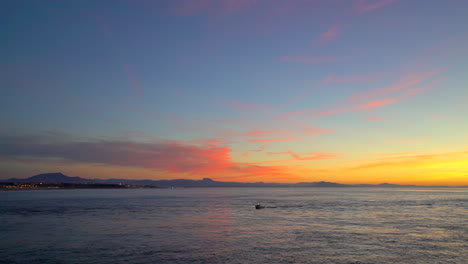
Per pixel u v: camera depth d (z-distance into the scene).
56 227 67.94
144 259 41.59
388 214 94.44
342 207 121.31
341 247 48.12
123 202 155.50
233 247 48.25
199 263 39.88
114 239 54.41
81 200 173.88
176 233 60.59
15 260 41.28
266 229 65.50
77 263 39.84
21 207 119.75
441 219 81.50
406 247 48.00
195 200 178.25
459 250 46.19
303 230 63.81
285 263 39.97
